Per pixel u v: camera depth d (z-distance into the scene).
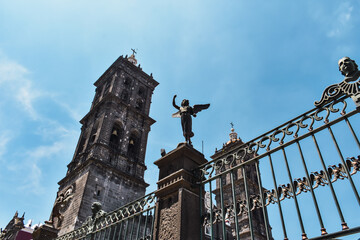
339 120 5.61
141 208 9.41
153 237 8.16
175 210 7.93
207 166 8.33
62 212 36.88
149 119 52.00
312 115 6.12
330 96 5.92
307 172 5.74
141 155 46.53
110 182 39.22
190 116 9.96
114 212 10.90
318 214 5.27
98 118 47.69
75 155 47.28
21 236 44.78
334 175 5.38
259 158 6.77
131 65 57.12
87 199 35.56
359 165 5.12
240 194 43.81
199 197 8.35
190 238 7.48
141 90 56.84
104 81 57.31
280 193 6.02
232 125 56.00
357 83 5.57
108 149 42.12
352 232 4.75
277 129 6.66
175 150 9.20
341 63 5.98
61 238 14.87
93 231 11.50
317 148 5.76
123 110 48.91
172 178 8.71
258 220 41.72
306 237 5.27
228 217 7.03
